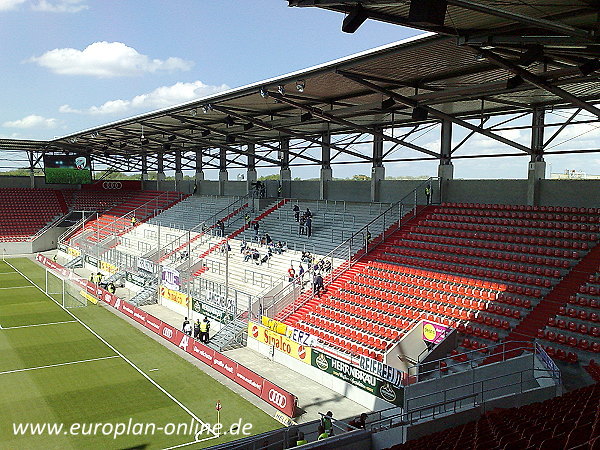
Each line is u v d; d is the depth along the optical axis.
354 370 18.91
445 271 25.81
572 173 30.39
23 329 27.20
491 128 30.50
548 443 8.10
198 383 20.31
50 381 20.09
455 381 16.83
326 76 22.78
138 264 38.00
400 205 32.22
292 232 37.66
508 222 27.73
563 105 27.28
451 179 33.12
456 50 17.91
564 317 19.61
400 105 27.75
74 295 35.78
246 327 25.16
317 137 43.50
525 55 15.43
